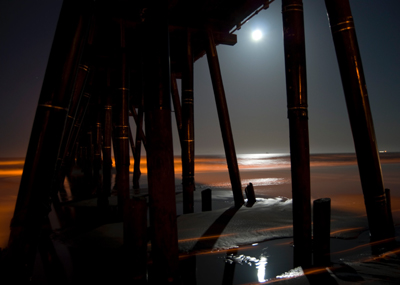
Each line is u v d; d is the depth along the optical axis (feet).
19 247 6.65
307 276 9.01
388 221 11.57
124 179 17.84
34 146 6.89
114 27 17.56
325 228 10.11
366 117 10.89
